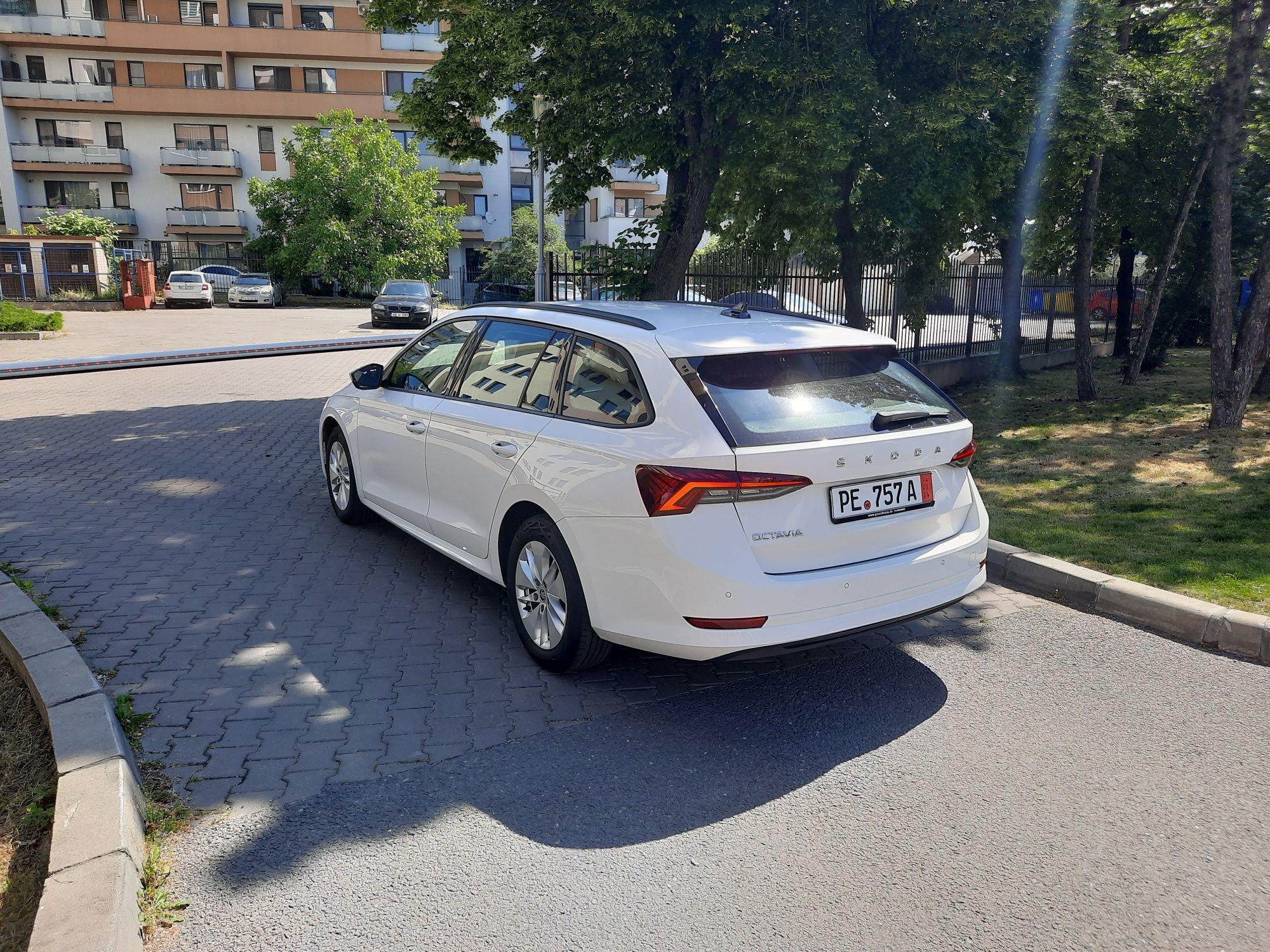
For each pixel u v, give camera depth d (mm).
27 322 22250
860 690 4137
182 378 15164
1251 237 17406
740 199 14539
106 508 6848
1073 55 10430
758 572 3484
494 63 12102
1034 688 4152
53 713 3422
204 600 5023
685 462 3479
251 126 46969
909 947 2533
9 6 45062
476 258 50531
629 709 3934
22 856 2789
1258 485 7469
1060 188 15211
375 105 47312
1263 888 2793
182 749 3484
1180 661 4434
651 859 2914
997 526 6414
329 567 5617
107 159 45625
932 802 3250
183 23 45438
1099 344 22047
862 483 3756
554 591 4117
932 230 13156
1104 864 2900
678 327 4051
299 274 40625
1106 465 8461
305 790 3250
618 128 10922
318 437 9984
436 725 3744
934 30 10219
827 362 4035
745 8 9375
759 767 3479
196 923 2588
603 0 9430
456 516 4871
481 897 2721
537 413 4281
